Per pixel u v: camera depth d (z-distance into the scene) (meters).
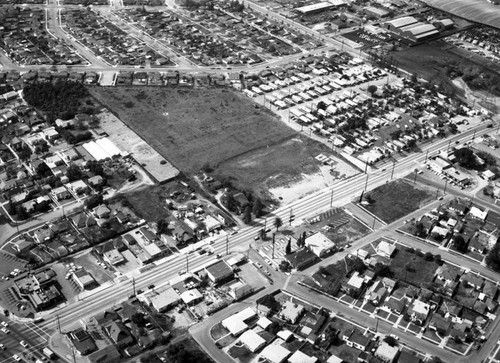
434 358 165.12
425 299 184.62
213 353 166.38
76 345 166.50
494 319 180.25
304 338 171.38
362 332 174.00
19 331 172.25
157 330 171.75
